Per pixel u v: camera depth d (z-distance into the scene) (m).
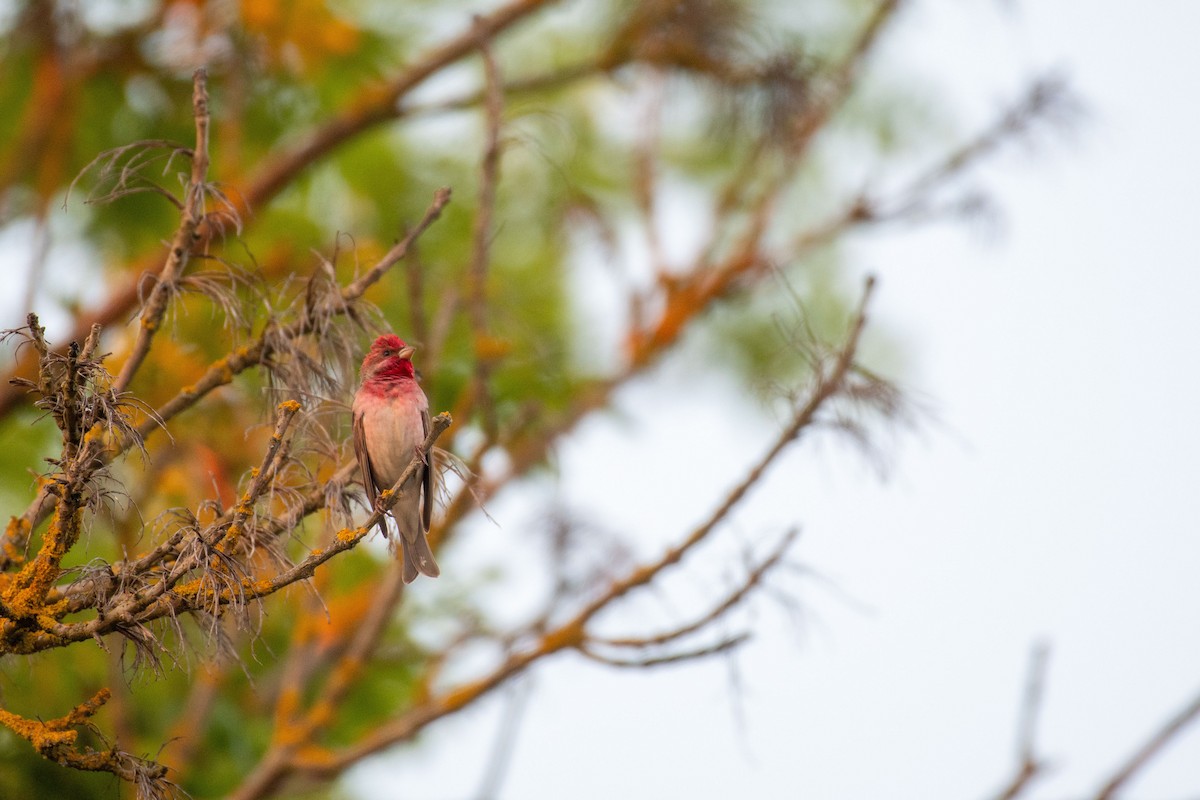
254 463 10.36
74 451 5.97
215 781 11.21
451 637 12.35
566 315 15.77
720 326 15.52
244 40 13.67
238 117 13.60
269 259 12.52
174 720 11.23
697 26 14.52
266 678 12.30
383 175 15.57
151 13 13.70
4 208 13.31
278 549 6.31
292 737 10.28
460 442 11.36
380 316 7.85
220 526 5.92
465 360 12.96
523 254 15.88
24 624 5.86
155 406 10.55
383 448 8.23
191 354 10.76
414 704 11.58
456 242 15.38
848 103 17.09
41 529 9.70
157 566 6.16
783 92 14.25
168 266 7.33
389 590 10.69
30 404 11.77
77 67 13.48
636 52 15.10
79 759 5.94
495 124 10.87
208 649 6.04
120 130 13.91
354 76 14.91
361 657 10.55
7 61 13.38
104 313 12.39
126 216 13.38
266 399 7.66
